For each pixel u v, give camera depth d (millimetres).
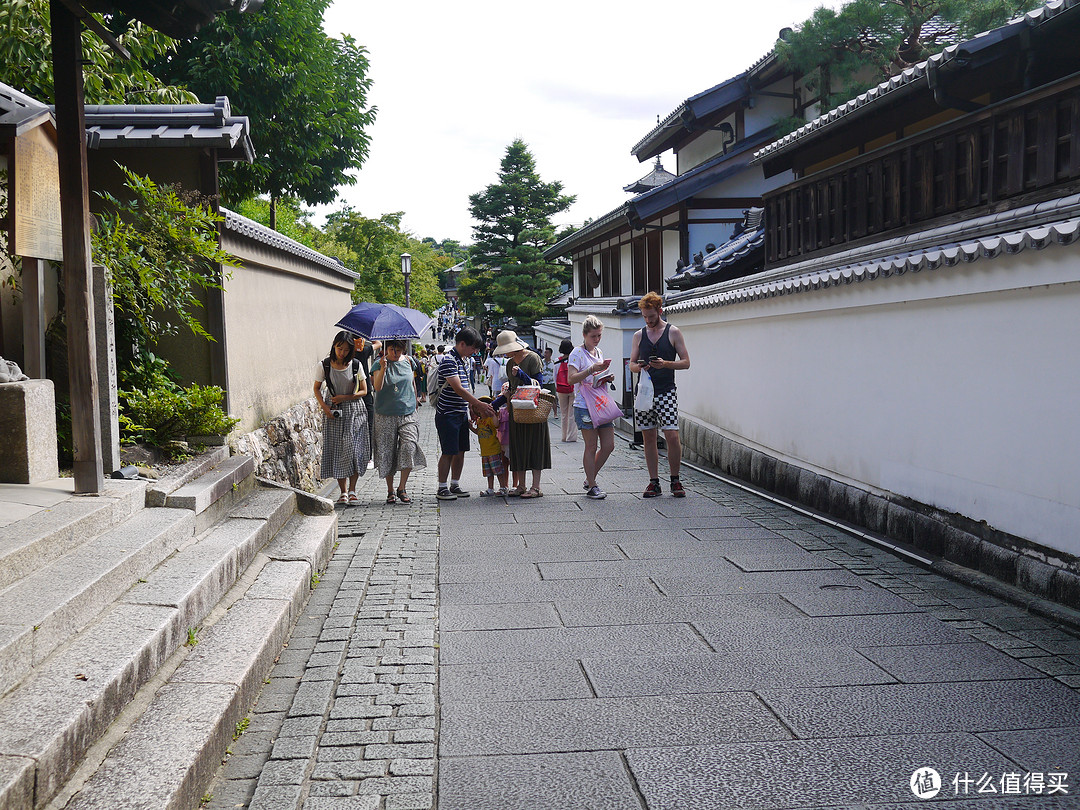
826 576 5492
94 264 6086
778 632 4410
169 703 3123
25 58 8383
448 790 2846
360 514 8086
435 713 3471
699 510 7914
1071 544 4559
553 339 30953
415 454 8508
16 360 6340
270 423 9383
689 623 4598
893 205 8148
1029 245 4613
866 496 6832
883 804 2688
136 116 7441
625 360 17938
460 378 8617
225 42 17609
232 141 7352
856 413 7066
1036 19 6449
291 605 4582
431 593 5297
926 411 6008
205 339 7672
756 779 2869
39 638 2967
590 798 2775
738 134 19375
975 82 7383
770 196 10812
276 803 2750
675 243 20203
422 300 40375
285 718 3451
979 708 3398
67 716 2568
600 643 4309
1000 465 5168
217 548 4762
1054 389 4684
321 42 19172
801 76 18141
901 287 6164
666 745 3141
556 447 13836
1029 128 6359
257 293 9117
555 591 5285
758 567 5746
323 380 8391
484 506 8375
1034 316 4852
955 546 5566
